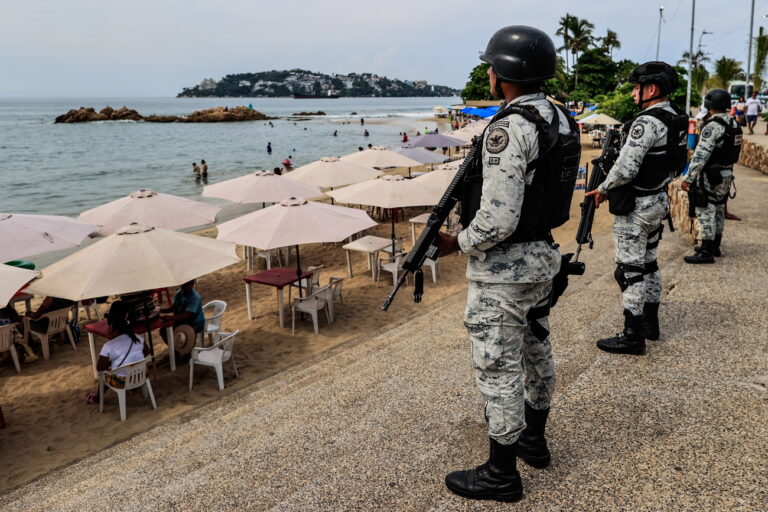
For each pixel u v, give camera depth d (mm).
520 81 1943
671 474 2400
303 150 50438
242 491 2654
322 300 9133
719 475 2365
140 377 6543
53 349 8555
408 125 88688
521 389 2113
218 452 3209
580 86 64625
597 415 3002
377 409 3451
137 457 3648
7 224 8414
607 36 75188
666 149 3398
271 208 8867
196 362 7121
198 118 113500
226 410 4699
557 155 1905
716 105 5730
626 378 3451
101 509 2748
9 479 5395
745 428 2746
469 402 3395
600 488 2332
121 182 31594
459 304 6715
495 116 1938
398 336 5703
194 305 7738
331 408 3562
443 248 2092
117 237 7031
